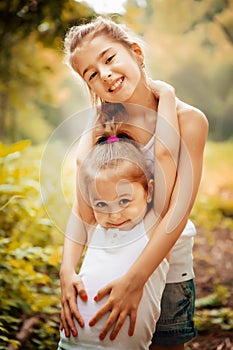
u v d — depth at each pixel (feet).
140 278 8.14
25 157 23.94
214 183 38.22
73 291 8.54
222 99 58.80
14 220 15.99
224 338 13.69
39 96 38.93
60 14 19.44
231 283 18.52
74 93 55.21
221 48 45.68
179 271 9.51
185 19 41.01
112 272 8.34
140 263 8.18
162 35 43.21
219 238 24.12
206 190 35.88
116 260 8.41
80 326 8.30
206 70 53.21
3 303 12.78
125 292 8.09
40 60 29.66
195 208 27.94
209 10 39.29
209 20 40.63
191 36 43.91
